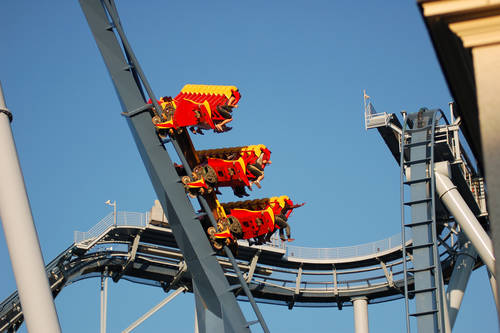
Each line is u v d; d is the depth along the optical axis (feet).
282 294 139.64
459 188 113.09
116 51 70.85
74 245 121.19
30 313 57.06
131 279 129.59
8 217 59.67
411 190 104.73
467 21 22.35
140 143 70.33
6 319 116.98
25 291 57.67
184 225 68.23
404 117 111.75
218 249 71.87
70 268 121.49
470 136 26.78
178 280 127.54
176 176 69.26
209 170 70.74
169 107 69.87
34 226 60.44
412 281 136.56
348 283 142.72
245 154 76.84
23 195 60.90
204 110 70.44
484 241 99.30
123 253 126.41
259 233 77.00
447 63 23.72
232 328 65.82
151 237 126.52
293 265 140.67
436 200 110.11
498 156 20.94
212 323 67.56
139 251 126.93
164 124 69.15
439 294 94.43
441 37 22.99
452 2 22.17
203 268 67.26
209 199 73.67
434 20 22.47
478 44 22.27
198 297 68.59
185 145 73.51
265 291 137.69
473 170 120.37
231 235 71.92
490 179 20.80
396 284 138.21
